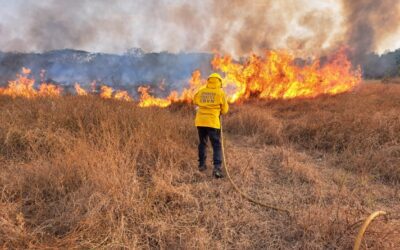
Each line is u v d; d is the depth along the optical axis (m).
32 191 3.81
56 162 4.32
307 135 7.11
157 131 6.14
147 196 3.86
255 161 5.53
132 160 5.00
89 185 3.90
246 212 3.77
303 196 4.30
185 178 4.79
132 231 3.26
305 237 3.26
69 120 6.18
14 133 5.42
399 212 3.90
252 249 3.15
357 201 4.09
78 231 3.13
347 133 6.61
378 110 8.82
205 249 3.04
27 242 2.90
